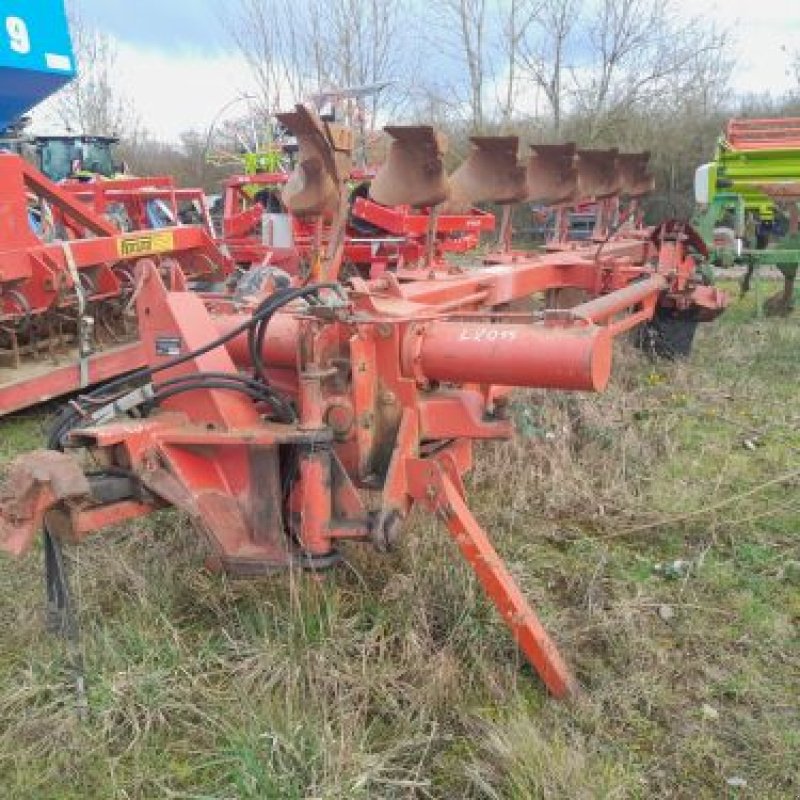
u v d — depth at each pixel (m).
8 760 2.74
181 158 28.16
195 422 3.10
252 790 2.53
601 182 7.00
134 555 3.87
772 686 3.12
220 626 3.34
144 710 2.87
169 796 2.56
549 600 3.64
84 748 2.75
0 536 2.74
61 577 2.96
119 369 6.55
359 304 3.13
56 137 14.08
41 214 7.34
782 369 7.40
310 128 3.38
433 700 2.91
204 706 2.91
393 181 4.13
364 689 2.94
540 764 2.57
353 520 2.98
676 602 3.67
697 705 3.01
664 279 6.40
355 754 2.63
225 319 3.47
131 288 6.87
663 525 4.37
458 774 2.67
